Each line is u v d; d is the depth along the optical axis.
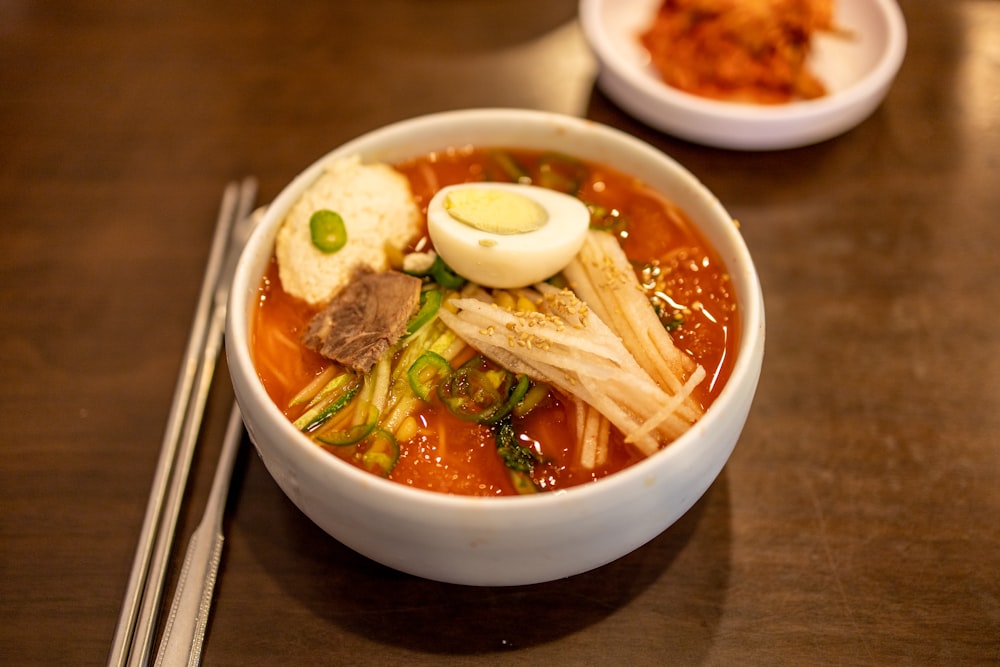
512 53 0.54
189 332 0.43
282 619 0.35
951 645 0.34
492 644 0.34
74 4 0.57
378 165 0.41
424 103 0.52
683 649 0.34
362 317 0.37
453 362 0.37
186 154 0.50
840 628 0.35
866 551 0.37
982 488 0.38
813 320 0.43
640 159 0.40
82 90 0.53
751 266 0.36
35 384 0.41
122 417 0.40
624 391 0.35
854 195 0.48
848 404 0.40
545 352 0.35
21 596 0.36
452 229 0.37
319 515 0.33
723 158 0.49
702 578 0.36
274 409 0.33
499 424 0.35
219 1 0.57
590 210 0.40
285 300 0.38
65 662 0.34
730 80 0.51
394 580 0.36
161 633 0.35
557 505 0.30
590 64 0.53
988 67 0.53
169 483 0.38
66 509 0.38
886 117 0.51
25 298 0.44
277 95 0.52
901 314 0.43
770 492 0.38
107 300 0.44
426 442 0.35
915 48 0.54
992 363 0.42
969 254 0.45
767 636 0.35
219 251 0.44
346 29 0.55
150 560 0.36
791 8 0.50
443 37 0.55
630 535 0.32
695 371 0.35
